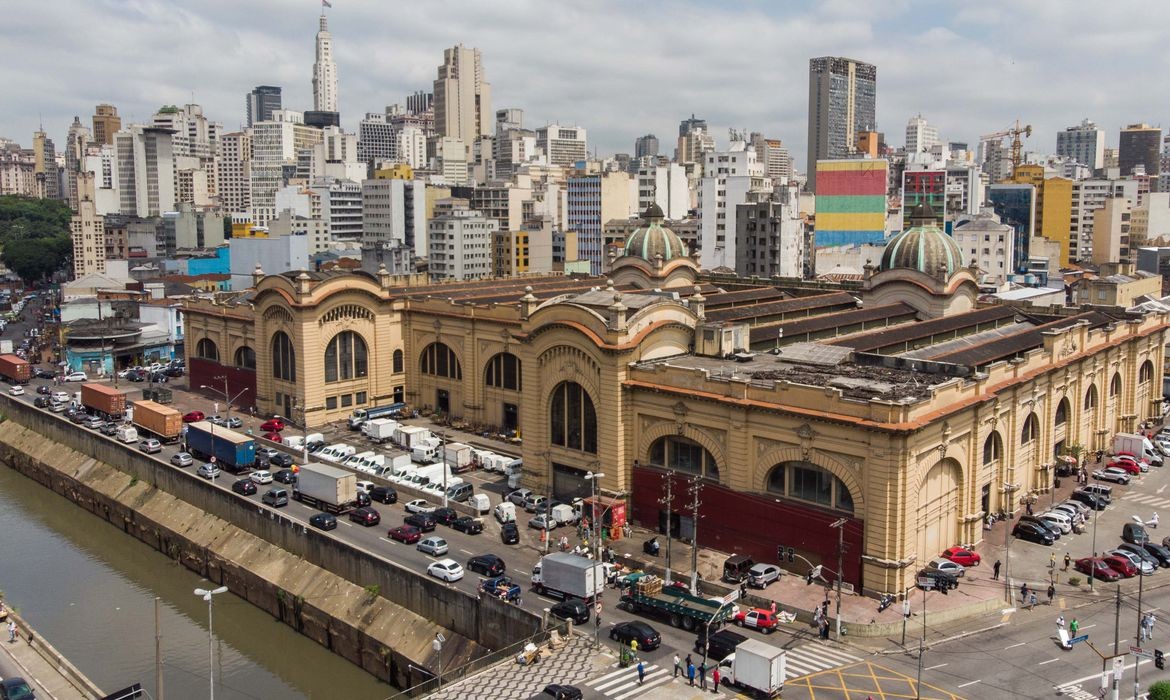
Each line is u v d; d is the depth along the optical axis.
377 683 91.69
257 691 89.31
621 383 104.88
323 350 147.75
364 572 97.12
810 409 90.88
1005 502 107.62
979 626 82.94
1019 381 105.56
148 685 88.88
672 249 172.88
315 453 132.00
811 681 73.62
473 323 144.50
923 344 130.25
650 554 97.88
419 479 118.62
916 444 86.62
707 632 75.44
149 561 122.81
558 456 113.31
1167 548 98.25
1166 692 67.44
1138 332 141.38
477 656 84.75
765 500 94.25
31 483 158.25
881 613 83.50
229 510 116.44
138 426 150.25
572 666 77.38
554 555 90.00
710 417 98.25
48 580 115.31
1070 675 74.38
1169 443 134.38
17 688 75.56
